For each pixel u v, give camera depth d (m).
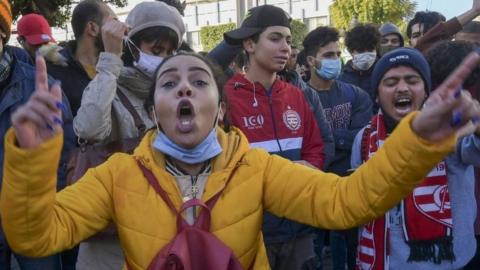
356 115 4.57
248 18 3.45
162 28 3.04
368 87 5.31
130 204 1.87
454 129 1.53
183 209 1.83
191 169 1.98
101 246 2.66
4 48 3.10
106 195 1.91
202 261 1.79
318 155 3.48
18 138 1.51
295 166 1.97
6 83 3.04
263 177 1.96
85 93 2.74
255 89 3.34
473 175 2.65
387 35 6.06
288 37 3.41
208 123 1.94
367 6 25.33
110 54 2.77
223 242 1.84
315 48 4.56
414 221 2.43
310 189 1.88
